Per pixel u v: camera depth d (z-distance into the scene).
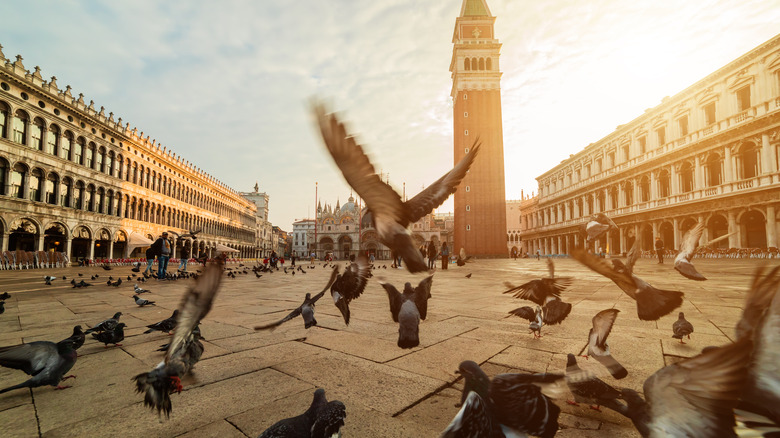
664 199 40.75
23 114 32.19
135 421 2.71
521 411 1.57
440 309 7.45
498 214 59.25
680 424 1.30
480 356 4.18
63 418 2.77
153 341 5.17
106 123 41.56
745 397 1.30
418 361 4.05
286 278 19.47
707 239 35.38
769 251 27.97
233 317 6.88
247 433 2.51
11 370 3.98
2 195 29.62
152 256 17.58
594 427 2.58
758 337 1.35
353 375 3.63
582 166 59.56
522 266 27.89
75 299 9.84
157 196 51.75
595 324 2.77
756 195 30.34
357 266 3.49
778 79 29.56
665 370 1.37
